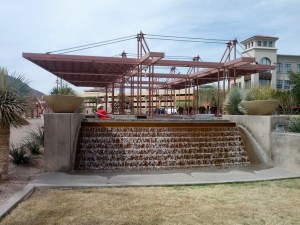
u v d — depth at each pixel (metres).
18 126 7.05
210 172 8.26
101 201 5.42
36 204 5.25
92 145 9.63
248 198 5.68
